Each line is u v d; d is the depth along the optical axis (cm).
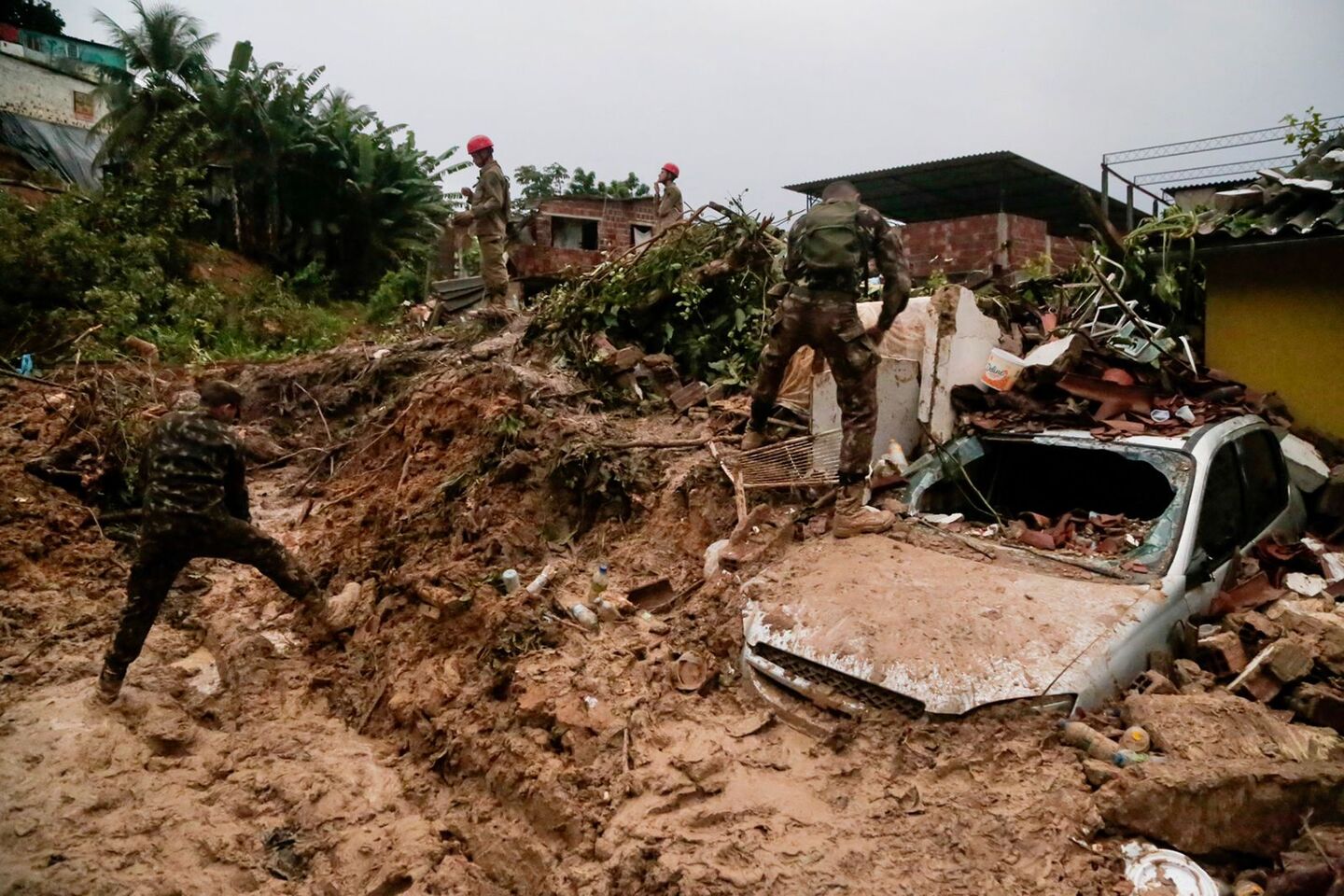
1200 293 728
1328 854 269
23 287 1210
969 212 2027
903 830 302
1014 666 344
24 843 370
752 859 300
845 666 360
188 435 479
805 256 488
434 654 485
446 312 1320
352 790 413
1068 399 530
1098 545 444
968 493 528
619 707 394
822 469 546
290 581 520
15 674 506
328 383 1036
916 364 565
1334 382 647
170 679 505
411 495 641
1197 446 455
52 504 701
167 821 389
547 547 573
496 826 370
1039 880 275
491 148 1155
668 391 776
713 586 473
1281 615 399
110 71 2495
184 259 1666
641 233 2394
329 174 2564
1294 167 737
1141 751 318
